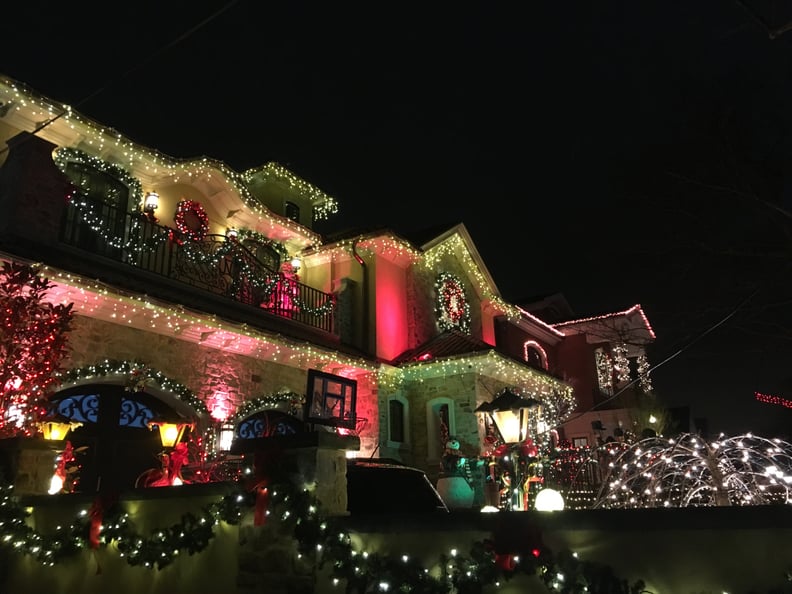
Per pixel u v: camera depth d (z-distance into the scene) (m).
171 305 9.97
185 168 13.16
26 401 7.25
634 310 24.91
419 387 16.11
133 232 11.69
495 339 21.98
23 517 6.13
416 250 17.48
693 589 3.27
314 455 4.66
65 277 8.68
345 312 16.30
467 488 10.55
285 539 4.62
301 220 17.84
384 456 14.77
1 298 7.36
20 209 9.59
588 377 25.45
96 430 9.88
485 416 14.01
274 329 13.13
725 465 7.98
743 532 3.19
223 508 4.94
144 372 10.20
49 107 10.80
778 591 3.02
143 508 5.77
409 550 4.29
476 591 3.76
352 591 4.33
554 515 3.72
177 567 5.38
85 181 11.73
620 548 3.52
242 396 12.12
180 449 7.57
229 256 13.59
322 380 6.07
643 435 17.25
